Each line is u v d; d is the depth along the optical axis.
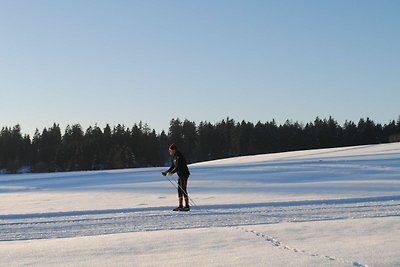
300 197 13.98
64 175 32.19
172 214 11.26
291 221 9.77
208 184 19.72
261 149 89.56
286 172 23.50
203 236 7.24
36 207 14.02
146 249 6.33
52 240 7.57
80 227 9.83
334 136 92.56
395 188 15.73
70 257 5.90
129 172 31.03
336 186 16.77
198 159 93.81
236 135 91.31
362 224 7.98
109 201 15.00
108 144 85.56
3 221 11.10
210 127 94.50
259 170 25.06
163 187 19.66
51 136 94.00
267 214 10.82
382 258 5.40
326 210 11.21
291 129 93.50
